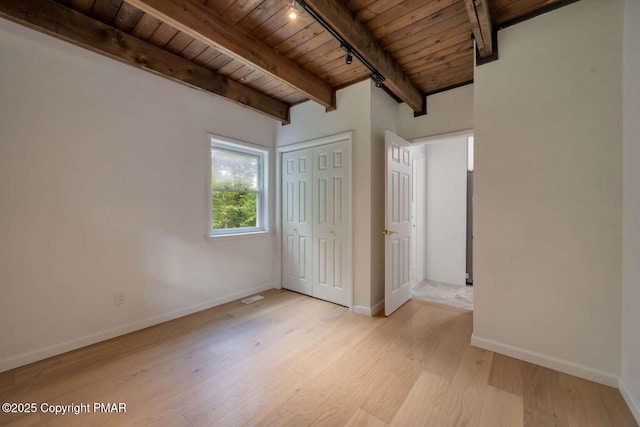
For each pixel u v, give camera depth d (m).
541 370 1.85
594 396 1.59
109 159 2.28
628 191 1.57
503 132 2.02
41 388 1.66
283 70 2.45
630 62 1.56
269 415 1.46
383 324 2.60
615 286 1.66
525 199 1.95
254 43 2.19
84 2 1.83
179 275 2.74
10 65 1.84
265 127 3.63
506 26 2.01
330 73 2.75
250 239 3.44
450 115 3.01
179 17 1.73
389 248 2.80
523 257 1.96
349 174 2.97
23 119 1.89
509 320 2.02
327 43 2.28
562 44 1.81
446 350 2.12
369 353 2.08
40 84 1.95
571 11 1.78
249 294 3.44
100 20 2.00
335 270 3.14
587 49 1.74
